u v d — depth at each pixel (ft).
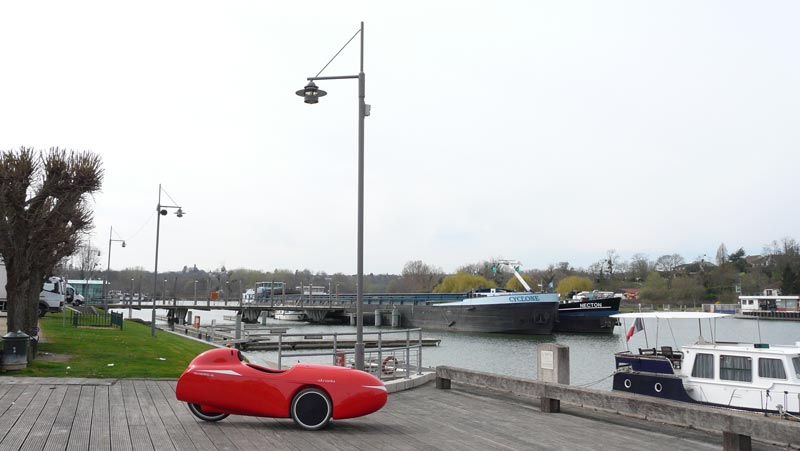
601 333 219.41
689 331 235.20
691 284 471.21
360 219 49.83
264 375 29.68
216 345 114.32
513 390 39.91
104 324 133.39
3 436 25.59
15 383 39.55
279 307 314.35
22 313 60.64
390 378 50.96
